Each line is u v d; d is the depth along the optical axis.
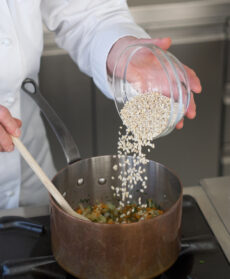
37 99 0.75
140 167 0.67
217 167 1.77
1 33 0.78
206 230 0.66
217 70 1.60
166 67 0.64
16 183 0.92
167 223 0.54
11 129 0.66
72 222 0.52
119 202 0.73
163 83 0.74
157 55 0.65
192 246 0.61
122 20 0.89
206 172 1.77
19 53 0.82
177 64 0.67
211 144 1.72
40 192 1.02
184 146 1.70
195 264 0.59
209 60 1.58
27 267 0.58
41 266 0.59
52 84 1.54
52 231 0.58
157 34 1.51
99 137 1.66
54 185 0.62
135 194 0.71
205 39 1.54
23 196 0.99
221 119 1.69
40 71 1.50
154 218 0.52
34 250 0.63
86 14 0.90
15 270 0.58
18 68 0.83
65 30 0.94
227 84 1.64
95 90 1.57
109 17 0.90
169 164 1.73
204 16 1.50
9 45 0.79
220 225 0.68
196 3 1.47
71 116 1.61
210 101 1.65
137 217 0.68
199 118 1.67
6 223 0.67
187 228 0.67
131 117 0.75
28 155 0.64
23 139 0.97
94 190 0.70
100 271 0.54
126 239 0.52
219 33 1.54
